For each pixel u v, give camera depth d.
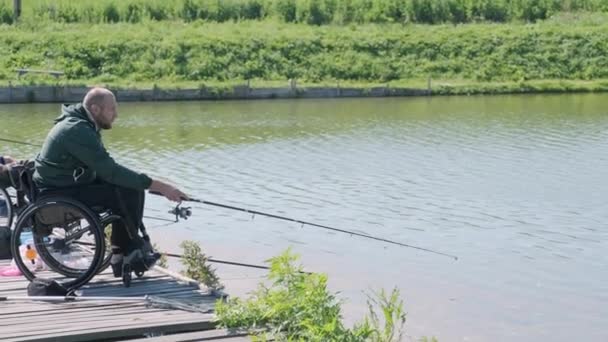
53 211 7.02
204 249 12.32
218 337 6.39
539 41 39.78
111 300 6.97
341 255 12.19
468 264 11.89
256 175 17.66
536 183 17.06
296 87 33.12
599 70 38.81
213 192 16.03
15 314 6.65
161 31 37.56
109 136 22.80
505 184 16.97
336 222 13.97
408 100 32.88
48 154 7.02
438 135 23.30
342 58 37.00
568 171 18.31
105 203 7.17
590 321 9.87
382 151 20.72
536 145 21.72
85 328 6.32
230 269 11.31
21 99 30.25
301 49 37.00
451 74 37.41
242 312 6.63
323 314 6.46
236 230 13.38
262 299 6.79
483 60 38.34
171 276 7.74
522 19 44.00
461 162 19.31
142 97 31.55
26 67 33.69
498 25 41.72
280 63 36.12
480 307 10.16
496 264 11.91
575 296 10.70
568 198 15.81
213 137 22.72
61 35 35.81
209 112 28.34
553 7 44.81
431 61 38.00
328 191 16.16
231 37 37.00
